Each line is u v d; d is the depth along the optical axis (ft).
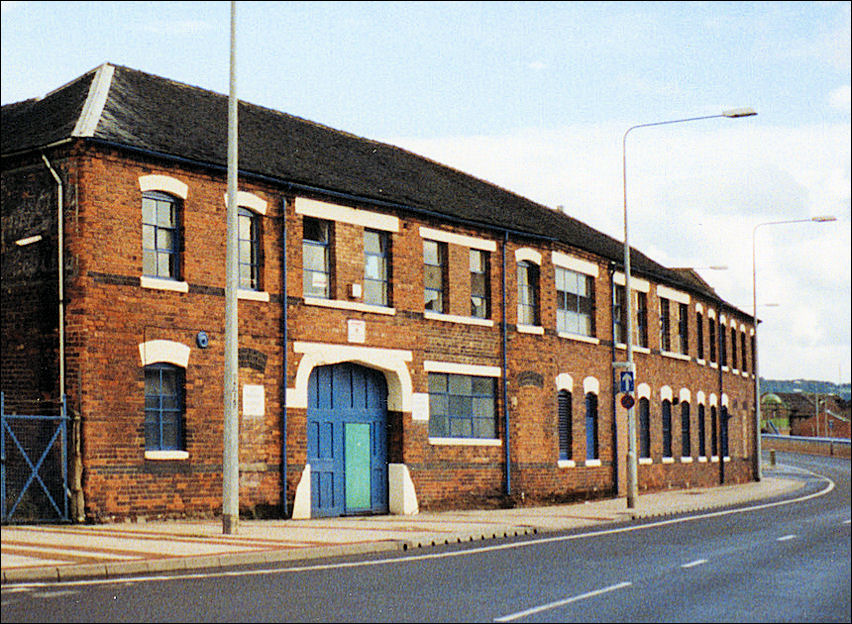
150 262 70.95
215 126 80.59
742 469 167.43
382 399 87.61
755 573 49.06
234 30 62.28
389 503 87.15
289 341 78.48
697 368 146.61
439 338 91.09
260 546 55.11
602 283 116.47
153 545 53.98
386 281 87.45
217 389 73.26
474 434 94.99
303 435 78.95
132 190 69.26
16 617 33.12
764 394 448.24
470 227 95.14
